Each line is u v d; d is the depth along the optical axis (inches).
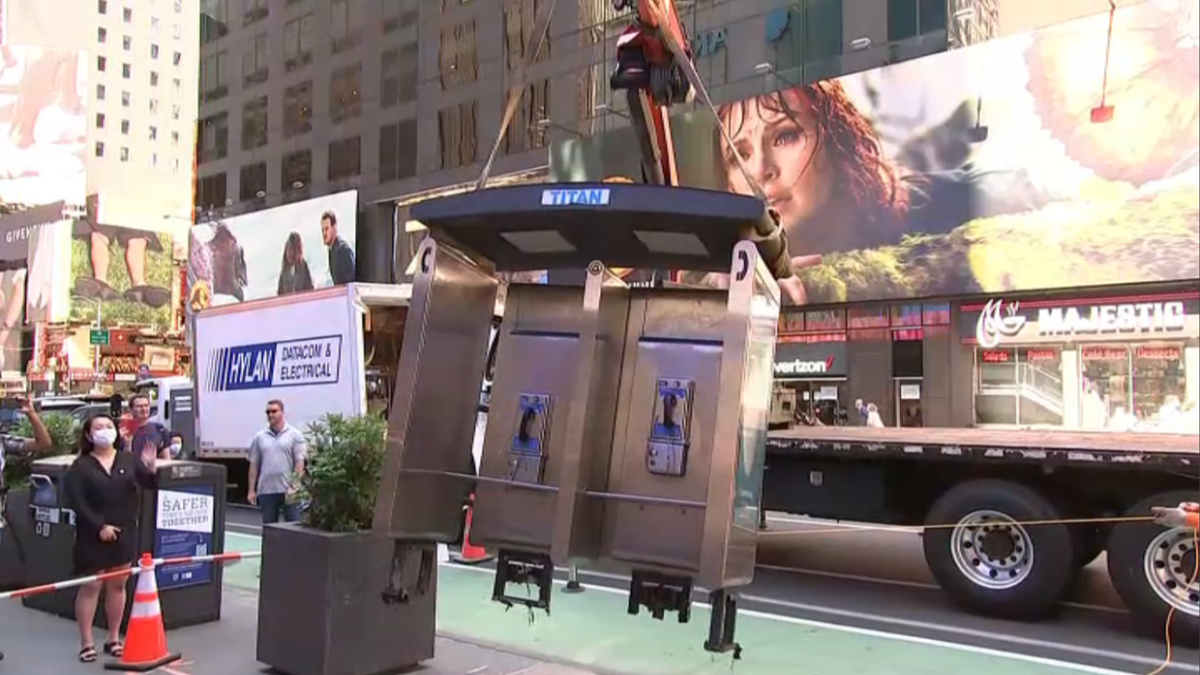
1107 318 708.0
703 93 223.0
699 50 970.1
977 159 752.3
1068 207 709.3
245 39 1764.3
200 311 632.4
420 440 185.9
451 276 192.1
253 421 582.2
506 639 273.6
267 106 1700.3
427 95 1375.5
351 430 237.3
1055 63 717.9
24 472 365.1
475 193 173.5
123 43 4562.0
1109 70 693.3
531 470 193.8
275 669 232.4
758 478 176.1
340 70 1541.6
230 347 604.4
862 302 818.2
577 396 175.0
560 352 200.2
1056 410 730.8
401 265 1397.6
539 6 1211.2
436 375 188.7
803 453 358.6
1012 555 308.7
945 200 767.1
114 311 2486.5
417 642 240.1
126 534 252.1
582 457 178.2
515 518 195.0
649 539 182.7
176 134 4753.9
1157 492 286.8
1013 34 745.6
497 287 212.2
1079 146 705.0
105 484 247.6
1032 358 745.6
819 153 837.8
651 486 185.5
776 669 245.1
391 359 609.9
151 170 4643.2
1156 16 674.8
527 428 196.9
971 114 756.0
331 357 536.7
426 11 1390.3
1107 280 690.8
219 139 1818.4
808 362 862.5
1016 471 313.9
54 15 4345.5
